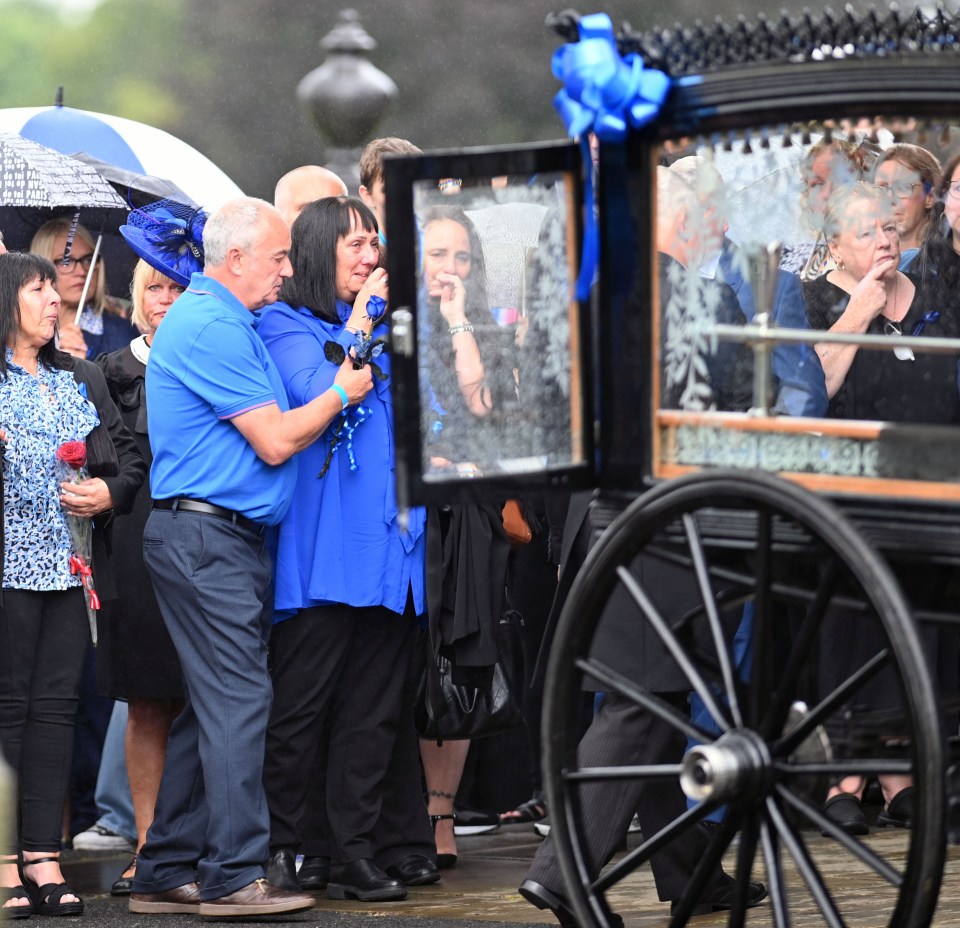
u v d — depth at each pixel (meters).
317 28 87.88
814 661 12.37
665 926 15.33
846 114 10.99
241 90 88.88
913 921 9.85
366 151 19.64
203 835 16.91
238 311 16.52
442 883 18.19
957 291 14.33
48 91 95.81
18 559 16.98
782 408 13.21
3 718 16.98
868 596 9.96
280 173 87.12
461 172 12.05
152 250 18.66
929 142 13.92
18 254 17.56
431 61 83.06
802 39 11.12
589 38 11.68
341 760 17.45
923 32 10.90
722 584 13.46
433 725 17.56
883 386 13.93
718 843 11.05
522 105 82.81
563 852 11.52
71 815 22.09
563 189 12.34
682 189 11.93
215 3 90.38
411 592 17.42
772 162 12.73
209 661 16.22
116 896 18.30
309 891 18.08
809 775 10.58
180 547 16.28
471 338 12.20
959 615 11.02
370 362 16.80
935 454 10.71
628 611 13.64
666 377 12.00
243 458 16.34
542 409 12.44
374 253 17.58
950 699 11.60
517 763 21.88
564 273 12.39
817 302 13.88
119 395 19.09
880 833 19.55
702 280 11.95
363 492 17.19
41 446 17.16
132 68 93.81
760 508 10.61
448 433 12.13
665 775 11.07
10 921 16.62
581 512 15.23
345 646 17.28
